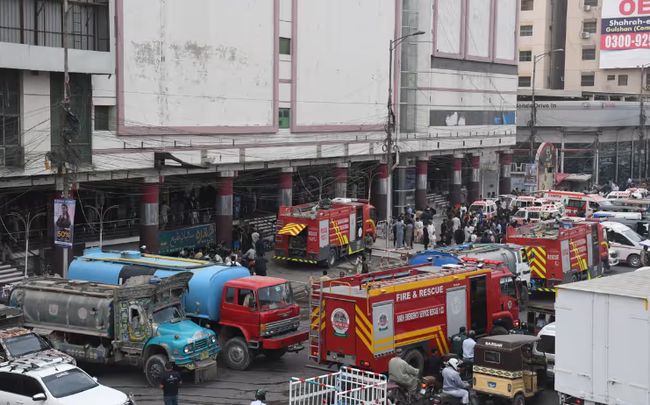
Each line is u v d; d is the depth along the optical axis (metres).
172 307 22.22
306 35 46.94
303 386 18.36
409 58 58.91
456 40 62.66
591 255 35.22
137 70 35.88
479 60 65.94
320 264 40.06
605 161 88.12
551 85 102.88
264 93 43.62
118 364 23.69
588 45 98.75
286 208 39.50
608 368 15.74
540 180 63.47
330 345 20.72
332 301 20.66
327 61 48.78
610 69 97.94
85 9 33.53
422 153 59.97
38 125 31.86
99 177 34.78
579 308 16.12
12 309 21.25
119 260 25.09
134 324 21.28
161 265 24.34
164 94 37.41
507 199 61.00
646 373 15.22
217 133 40.62
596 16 98.06
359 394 17.73
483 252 29.61
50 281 23.11
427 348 21.70
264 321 22.91
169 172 38.06
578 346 16.16
